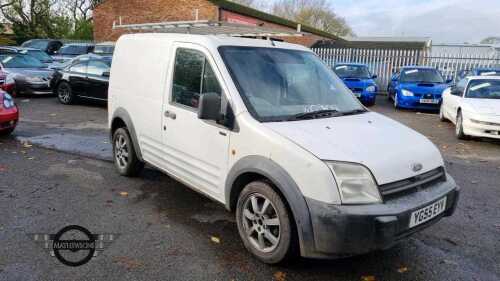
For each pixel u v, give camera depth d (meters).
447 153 7.74
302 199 2.98
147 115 4.78
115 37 25.84
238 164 3.48
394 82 15.59
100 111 11.49
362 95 14.33
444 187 3.37
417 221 3.05
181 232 3.96
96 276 3.17
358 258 3.57
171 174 4.48
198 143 3.97
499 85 9.89
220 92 3.71
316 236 2.94
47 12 36.28
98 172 5.77
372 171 2.95
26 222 4.06
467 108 8.85
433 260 3.58
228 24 5.12
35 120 9.77
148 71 4.80
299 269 3.36
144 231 3.96
